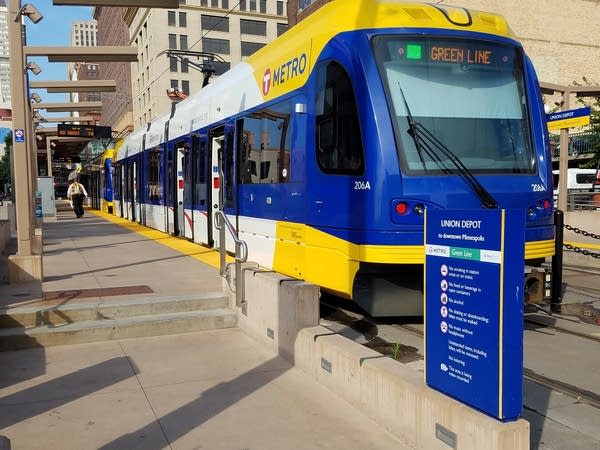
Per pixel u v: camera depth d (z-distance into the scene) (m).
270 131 8.65
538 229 6.74
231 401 4.91
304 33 7.91
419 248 6.18
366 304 6.44
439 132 6.49
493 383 3.31
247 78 9.90
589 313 7.84
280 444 4.11
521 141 6.89
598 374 5.51
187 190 14.43
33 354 6.34
